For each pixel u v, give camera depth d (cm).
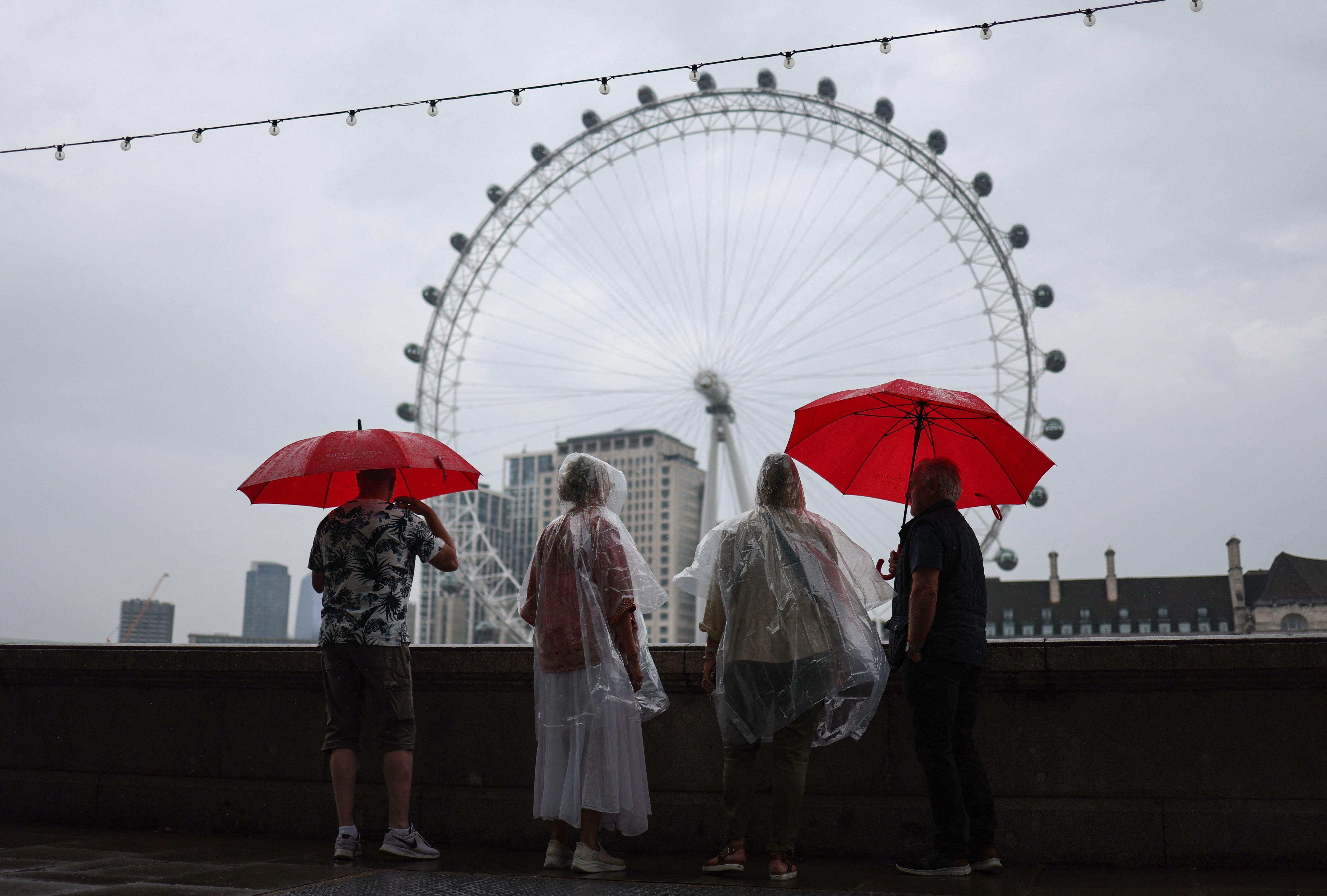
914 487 502
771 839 474
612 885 443
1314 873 473
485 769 586
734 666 484
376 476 545
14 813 657
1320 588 8162
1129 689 510
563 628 506
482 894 419
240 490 525
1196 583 8581
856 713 493
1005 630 8762
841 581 502
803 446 552
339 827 513
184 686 642
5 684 679
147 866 486
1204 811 490
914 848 517
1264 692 497
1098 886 446
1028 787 516
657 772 561
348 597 523
